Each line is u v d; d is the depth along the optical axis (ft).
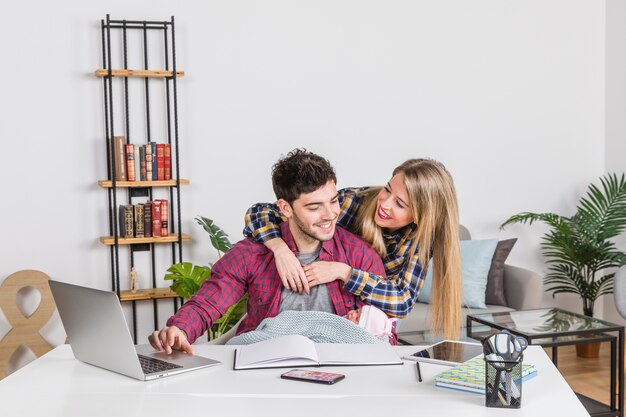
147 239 13.85
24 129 13.84
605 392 13.20
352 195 8.75
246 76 14.97
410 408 5.38
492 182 16.71
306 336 7.24
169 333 7.04
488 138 16.61
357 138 15.71
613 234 15.76
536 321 12.09
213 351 7.10
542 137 17.02
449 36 16.17
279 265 7.61
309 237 7.89
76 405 5.57
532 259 17.11
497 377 5.36
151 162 13.91
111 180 14.08
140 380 6.17
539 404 5.46
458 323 8.13
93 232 14.28
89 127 14.15
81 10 13.98
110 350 6.31
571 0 17.03
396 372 6.30
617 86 17.04
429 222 7.92
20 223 13.92
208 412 5.36
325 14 15.35
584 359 15.42
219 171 14.93
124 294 13.96
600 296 17.43
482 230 16.72
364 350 6.88
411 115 16.03
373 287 7.69
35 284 13.51
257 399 5.62
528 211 17.02
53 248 14.10
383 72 15.79
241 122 14.99
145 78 14.32
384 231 8.65
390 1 15.72
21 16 13.71
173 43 13.99
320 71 15.40
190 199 14.79
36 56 13.83
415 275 8.08
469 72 16.37
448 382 5.81
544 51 16.90
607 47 17.28
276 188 7.53
